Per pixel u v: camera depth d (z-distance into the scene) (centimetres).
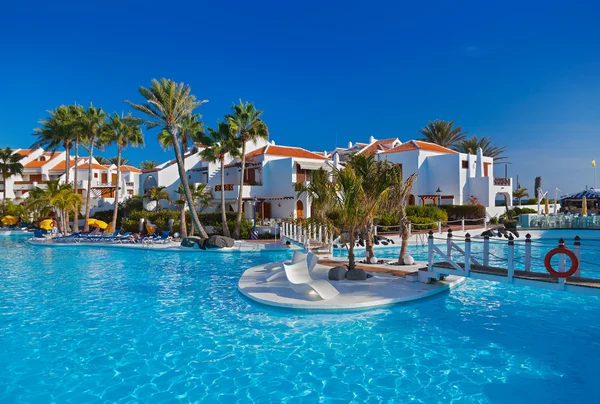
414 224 3070
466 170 4484
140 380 695
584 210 3781
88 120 4056
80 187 6072
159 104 2820
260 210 4188
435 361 754
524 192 6200
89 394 648
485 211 3988
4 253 2659
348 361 757
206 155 3388
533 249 2573
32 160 6825
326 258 1967
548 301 1170
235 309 1123
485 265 1235
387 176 1451
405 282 1320
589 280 1004
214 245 2519
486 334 895
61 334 935
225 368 736
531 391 638
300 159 4216
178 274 1744
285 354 793
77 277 1688
